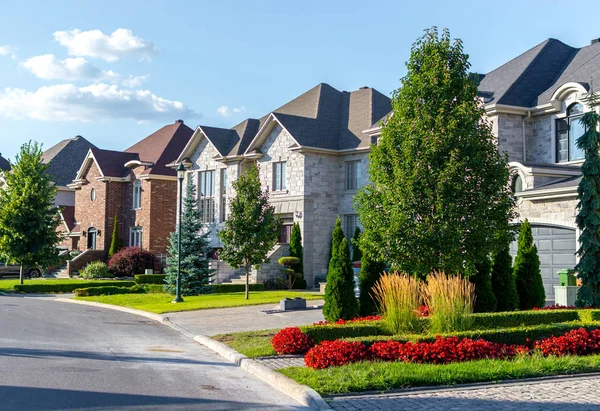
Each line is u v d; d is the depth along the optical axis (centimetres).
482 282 1917
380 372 1102
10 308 2566
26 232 3875
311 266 3706
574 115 2684
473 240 1691
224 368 1322
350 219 3753
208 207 4453
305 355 1336
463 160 1650
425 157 1667
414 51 1784
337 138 3888
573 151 2694
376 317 1725
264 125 3953
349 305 1850
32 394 971
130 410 897
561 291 2084
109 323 2142
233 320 2145
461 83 1745
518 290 2108
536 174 2527
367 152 3647
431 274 1672
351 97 4250
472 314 1531
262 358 1380
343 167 3791
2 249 3803
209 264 3744
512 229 1761
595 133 1855
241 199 2970
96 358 1366
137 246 4872
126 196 5153
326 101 4212
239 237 2916
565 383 1080
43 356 1355
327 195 3784
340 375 1094
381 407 934
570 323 1486
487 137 1736
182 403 957
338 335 1470
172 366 1312
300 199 3709
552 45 3250
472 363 1178
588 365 1176
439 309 1455
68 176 6141
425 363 1218
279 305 2550
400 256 1712
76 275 4872
